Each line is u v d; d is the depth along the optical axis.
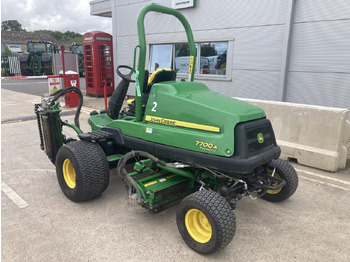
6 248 2.83
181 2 9.44
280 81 7.89
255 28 8.17
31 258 2.70
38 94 14.15
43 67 26.14
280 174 3.62
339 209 3.64
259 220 3.38
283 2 7.52
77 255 2.75
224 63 9.16
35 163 5.04
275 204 3.75
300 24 7.39
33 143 6.14
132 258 2.71
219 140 2.76
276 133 5.31
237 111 2.81
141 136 3.46
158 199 3.19
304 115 4.94
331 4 6.84
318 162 4.81
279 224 3.30
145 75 3.58
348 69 6.89
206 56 9.53
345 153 4.76
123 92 4.42
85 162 3.43
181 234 2.92
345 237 3.08
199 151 2.90
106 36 12.24
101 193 3.75
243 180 3.12
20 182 4.30
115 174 4.62
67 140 4.52
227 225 2.57
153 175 3.43
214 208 2.60
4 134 6.82
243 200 3.86
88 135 3.64
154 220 3.36
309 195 3.98
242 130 2.73
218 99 3.12
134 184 3.10
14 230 3.11
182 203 2.83
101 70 12.33
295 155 5.06
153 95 3.34
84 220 3.32
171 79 3.82
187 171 3.31
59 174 3.80
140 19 3.25
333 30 6.93
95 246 2.88
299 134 5.04
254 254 2.80
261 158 2.82
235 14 8.49
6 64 25.72
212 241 2.62
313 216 3.48
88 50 12.30
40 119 4.46
